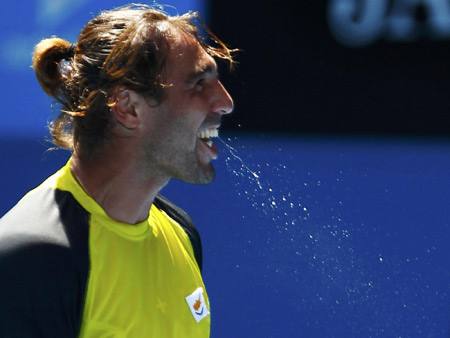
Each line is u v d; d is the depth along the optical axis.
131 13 5.93
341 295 12.01
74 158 6.00
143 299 5.90
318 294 12.14
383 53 14.18
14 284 5.18
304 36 14.40
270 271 13.48
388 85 14.25
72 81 5.87
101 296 5.59
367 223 13.88
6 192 15.04
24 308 5.20
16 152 14.99
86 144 5.84
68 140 6.31
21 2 14.68
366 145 14.27
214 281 14.04
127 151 5.84
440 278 13.18
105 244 5.73
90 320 5.54
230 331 13.85
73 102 5.92
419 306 12.52
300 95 14.44
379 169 14.16
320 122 14.41
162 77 5.73
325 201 13.96
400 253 13.59
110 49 5.70
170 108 5.79
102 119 5.76
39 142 14.91
